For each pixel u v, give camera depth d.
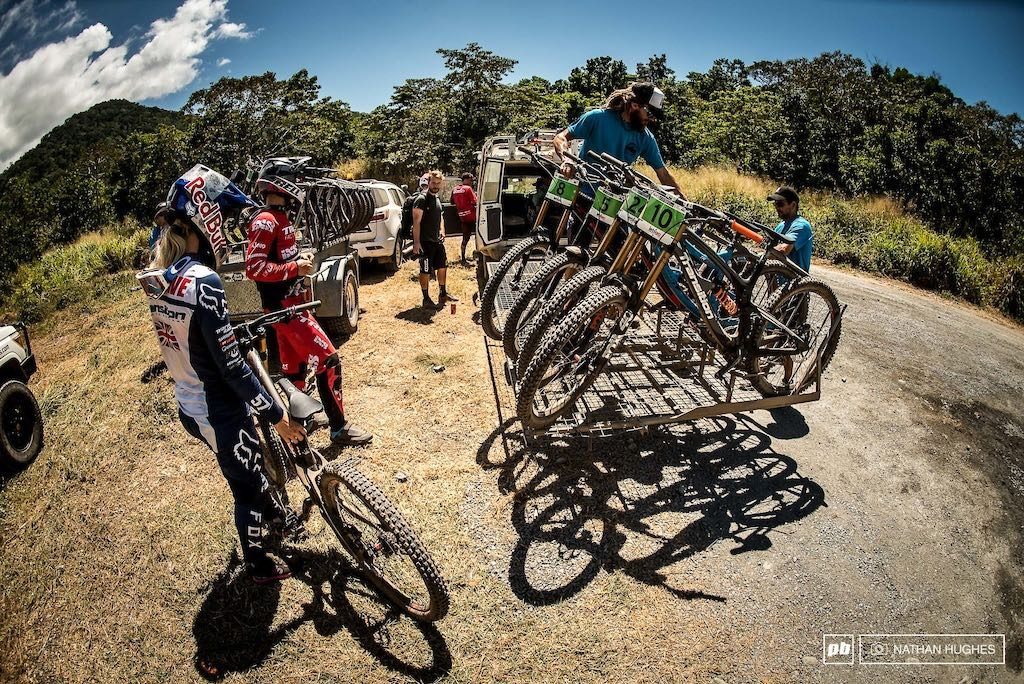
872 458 4.46
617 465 4.16
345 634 2.89
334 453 4.25
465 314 7.04
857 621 3.07
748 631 2.97
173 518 3.70
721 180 15.84
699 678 2.73
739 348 3.81
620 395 4.27
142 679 2.72
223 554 3.39
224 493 3.92
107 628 2.97
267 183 3.67
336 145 26.08
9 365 4.56
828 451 4.50
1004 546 3.67
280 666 2.75
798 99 23.02
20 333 4.76
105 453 4.45
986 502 4.05
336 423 4.25
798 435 4.70
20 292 10.44
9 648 2.91
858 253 10.59
